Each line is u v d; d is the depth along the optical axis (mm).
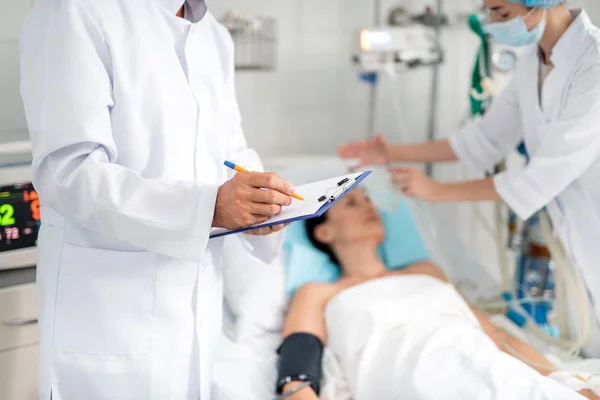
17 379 1854
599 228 1766
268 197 1200
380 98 2941
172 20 1375
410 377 1695
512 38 1705
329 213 2346
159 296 1330
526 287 2383
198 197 1221
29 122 1246
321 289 2113
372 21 2857
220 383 1774
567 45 1688
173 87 1330
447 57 2920
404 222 2404
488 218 3039
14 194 1800
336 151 2947
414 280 2090
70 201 1217
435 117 2971
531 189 1774
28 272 1881
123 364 1339
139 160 1299
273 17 2672
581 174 1756
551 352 1958
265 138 2787
